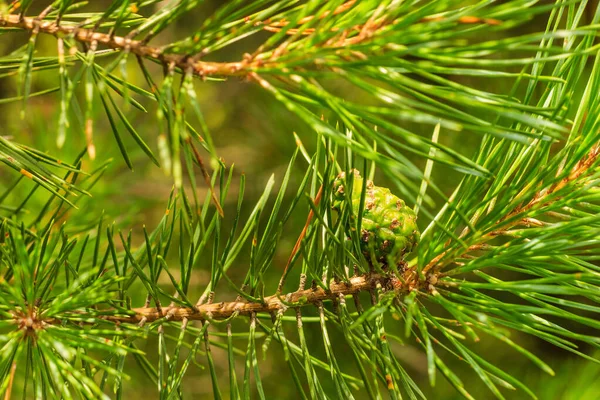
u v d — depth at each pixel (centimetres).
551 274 53
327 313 56
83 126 51
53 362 49
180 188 50
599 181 52
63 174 80
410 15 48
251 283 56
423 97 49
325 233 57
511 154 54
